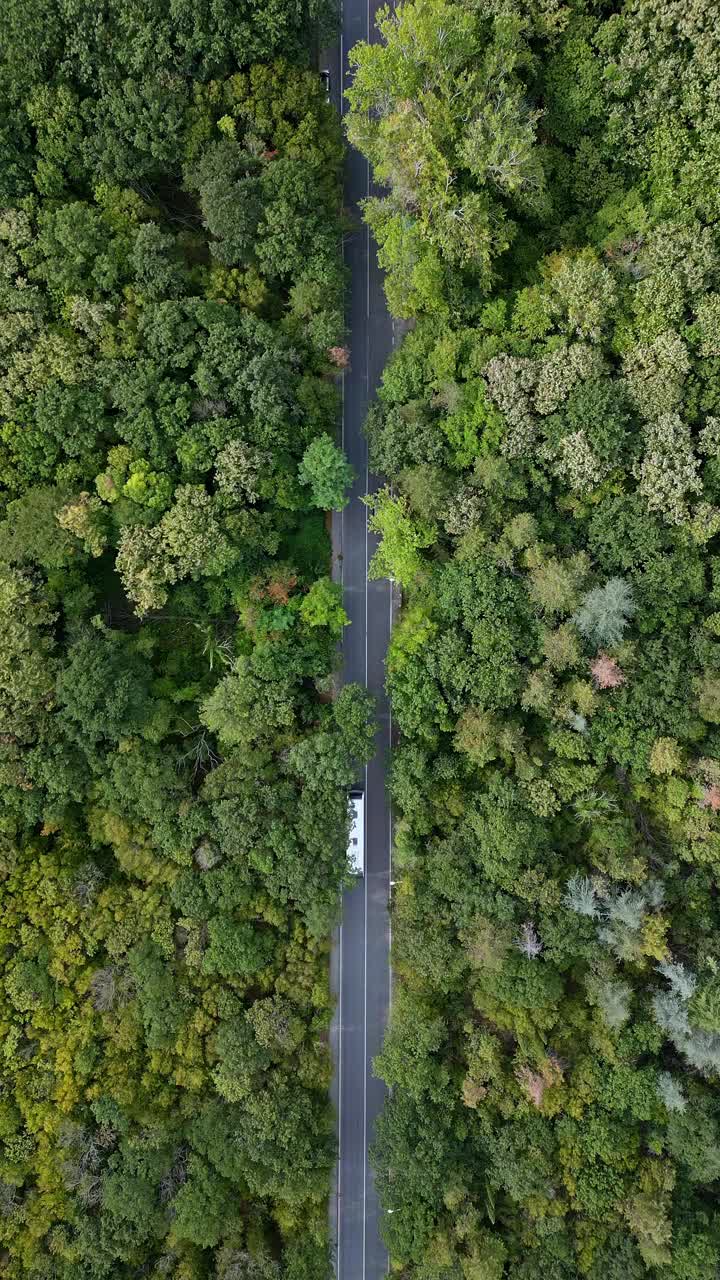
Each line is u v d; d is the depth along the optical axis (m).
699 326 46.28
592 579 49.41
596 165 48.88
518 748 49.38
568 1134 48.09
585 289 46.19
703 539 47.31
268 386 47.34
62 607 50.00
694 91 44.69
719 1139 47.22
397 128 44.09
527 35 46.56
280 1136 48.19
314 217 47.66
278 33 45.38
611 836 48.81
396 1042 50.06
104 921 49.62
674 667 48.16
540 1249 48.25
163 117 45.84
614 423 45.88
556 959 48.06
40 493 47.75
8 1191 48.41
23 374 47.09
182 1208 47.62
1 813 49.47
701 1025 47.09
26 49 44.81
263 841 49.38
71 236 45.97
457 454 48.53
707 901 49.81
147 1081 49.28
